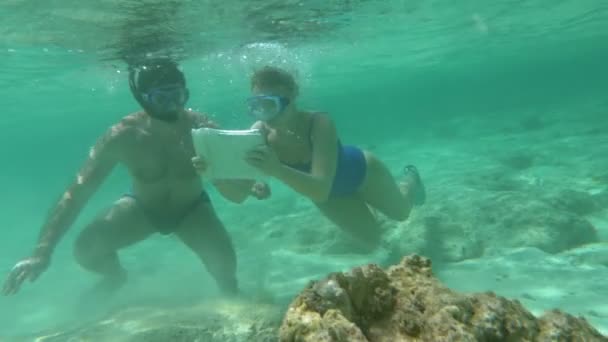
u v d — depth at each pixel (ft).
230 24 12.39
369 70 40.40
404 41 24.80
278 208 13.93
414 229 7.93
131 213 6.18
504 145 20.76
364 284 2.34
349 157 6.40
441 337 2.06
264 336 3.82
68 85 23.59
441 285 2.43
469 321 2.17
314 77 37.29
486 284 5.85
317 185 5.02
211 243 6.29
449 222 8.00
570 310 4.83
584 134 19.56
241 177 4.73
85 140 119.55
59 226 5.67
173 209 6.34
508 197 8.73
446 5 16.63
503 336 2.15
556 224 7.60
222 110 52.54
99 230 6.00
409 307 2.28
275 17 12.58
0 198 35.81
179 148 6.12
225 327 4.01
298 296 2.23
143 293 6.58
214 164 4.63
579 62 94.07
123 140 5.92
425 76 64.95
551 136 20.83
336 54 24.63
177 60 16.15
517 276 6.00
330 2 12.19
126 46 13.16
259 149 4.54
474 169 15.57
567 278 5.77
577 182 11.40
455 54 37.60
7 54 14.80
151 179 6.07
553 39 36.73
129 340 3.86
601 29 33.76
